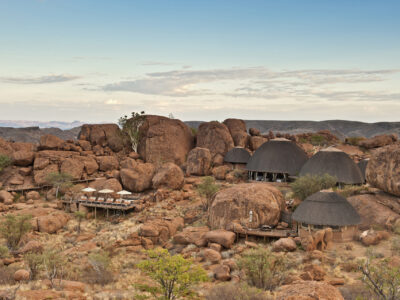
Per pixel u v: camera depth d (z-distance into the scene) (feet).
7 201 155.22
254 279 69.21
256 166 171.53
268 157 170.40
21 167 186.91
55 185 167.73
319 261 78.59
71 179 176.55
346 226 92.79
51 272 77.56
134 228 119.65
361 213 102.63
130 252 103.50
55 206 153.07
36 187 172.86
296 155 170.40
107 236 116.47
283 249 88.84
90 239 117.60
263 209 106.83
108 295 62.75
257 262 69.10
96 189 164.45
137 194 164.35
